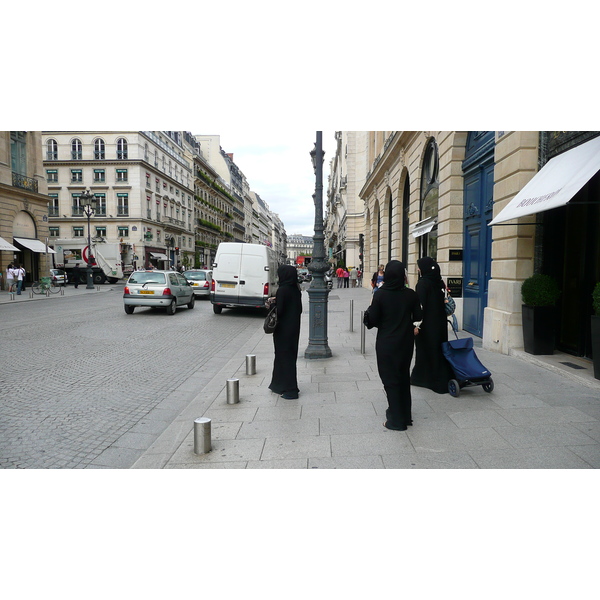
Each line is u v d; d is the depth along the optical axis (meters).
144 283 16.70
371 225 30.38
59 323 13.69
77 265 36.97
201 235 74.50
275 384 6.04
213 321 15.30
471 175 10.84
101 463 4.20
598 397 5.46
